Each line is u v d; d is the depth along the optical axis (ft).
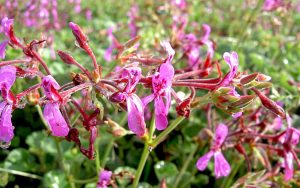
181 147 0.51
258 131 0.43
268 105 0.30
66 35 0.77
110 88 0.27
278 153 0.39
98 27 0.90
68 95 0.26
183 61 0.50
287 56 0.74
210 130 0.42
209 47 0.42
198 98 0.29
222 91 0.28
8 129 0.25
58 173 0.44
